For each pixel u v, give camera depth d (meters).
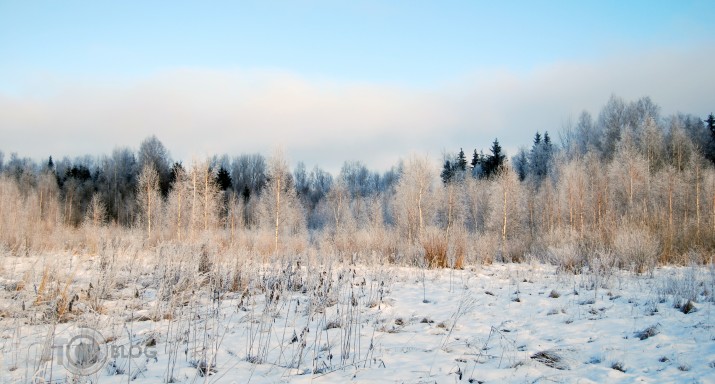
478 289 10.56
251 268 11.02
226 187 62.91
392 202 39.44
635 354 5.73
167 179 56.88
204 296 9.12
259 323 7.17
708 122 59.06
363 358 5.67
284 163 28.12
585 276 11.90
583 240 19.17
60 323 6.88
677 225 20.97
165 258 10.41
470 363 5.49
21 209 31.47
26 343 5.83
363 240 21.55
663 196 31.64
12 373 4.77
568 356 5.70
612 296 9.12
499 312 8.26
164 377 4.82
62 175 65.25
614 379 4.93
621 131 46.06
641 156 36.91
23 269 11.16
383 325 7.20
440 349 6.07
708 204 29.16
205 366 5.20
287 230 28.38
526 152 73.25
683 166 40.91
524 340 6.54
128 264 11.58
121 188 56.81
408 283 11.46
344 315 7.60
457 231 19.64
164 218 34.34
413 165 33.88
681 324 6.85
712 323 6.75
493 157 68.25
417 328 7.23
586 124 58.25
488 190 41.00
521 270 14.05
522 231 33.25
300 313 8.07
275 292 7.76
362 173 87.44
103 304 8.01
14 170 60.41
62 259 11.40
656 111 51.59
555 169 47.47
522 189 40.34
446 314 8.10
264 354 5.67
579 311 8.09
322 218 53.47
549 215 36.72
